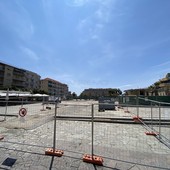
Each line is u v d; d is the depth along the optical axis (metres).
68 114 13.73
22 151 5.08
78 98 81.69
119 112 16.14
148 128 8.65
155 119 9.77
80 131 7.86
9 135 7.01
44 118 11.48
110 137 6.87
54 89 112.69
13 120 10.79
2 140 6.27
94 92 108.75
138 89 56.66
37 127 8.68
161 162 4.42
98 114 14.12
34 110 18.19
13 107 19.38
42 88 102.62
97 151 5.18
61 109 17.77
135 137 6.92
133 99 25.73
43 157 4.64
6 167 4.02
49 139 6.43
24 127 8.60
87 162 4.35
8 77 69.31
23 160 4.43
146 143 6.10
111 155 4.88
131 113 15.05
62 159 4.52
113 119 10.97
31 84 89.81
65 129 8.27
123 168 4.04
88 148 5.46
